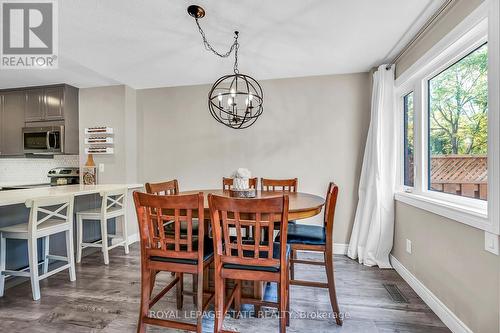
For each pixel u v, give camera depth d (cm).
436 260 194
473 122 173
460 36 167
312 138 333
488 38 140
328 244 187
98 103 370
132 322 184
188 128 370
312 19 205
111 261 300
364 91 320
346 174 325
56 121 362
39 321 185
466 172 178
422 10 192
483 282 146
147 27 217
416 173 238
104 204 289
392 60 282
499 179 134
